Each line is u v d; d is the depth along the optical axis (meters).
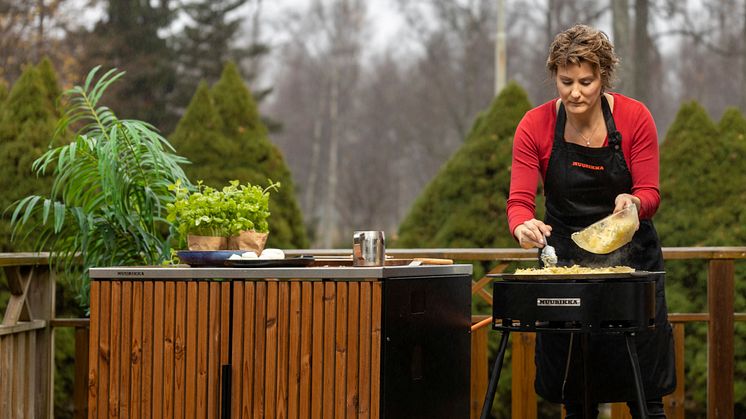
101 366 3.04
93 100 4.09
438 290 3.10
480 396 4.28
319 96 33.47
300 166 34.00
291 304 2.90
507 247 5.73
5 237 5.36
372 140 32.91
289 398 2.90
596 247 3.02
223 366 2.93
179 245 4.01
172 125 21.72
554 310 2.86
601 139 3.27
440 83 29.38
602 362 3.25
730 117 5.94
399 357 2.88
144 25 22.44
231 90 6.13
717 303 4.17
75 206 4.11
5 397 3.92
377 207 32.31
